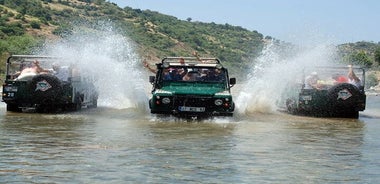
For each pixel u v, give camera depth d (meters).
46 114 16.17
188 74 16.20
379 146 10.55
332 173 7.82
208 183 7.06
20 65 18.16
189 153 9.27
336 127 14.20
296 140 11.24
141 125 13.52
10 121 13.91
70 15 127.94
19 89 16.56
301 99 17.50
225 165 8.27
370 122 15.98
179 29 138.50
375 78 80.94
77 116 15.68
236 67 105.56
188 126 13.49
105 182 7.02
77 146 9.83
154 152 9.30
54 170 7.70
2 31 92.31
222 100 15.01
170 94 14.98
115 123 13.88
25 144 9.97
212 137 11.40
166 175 7.48
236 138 11.32
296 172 7.84
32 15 116.88
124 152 9.25
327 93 17.34
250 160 8.73
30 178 7.18
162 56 108.19
